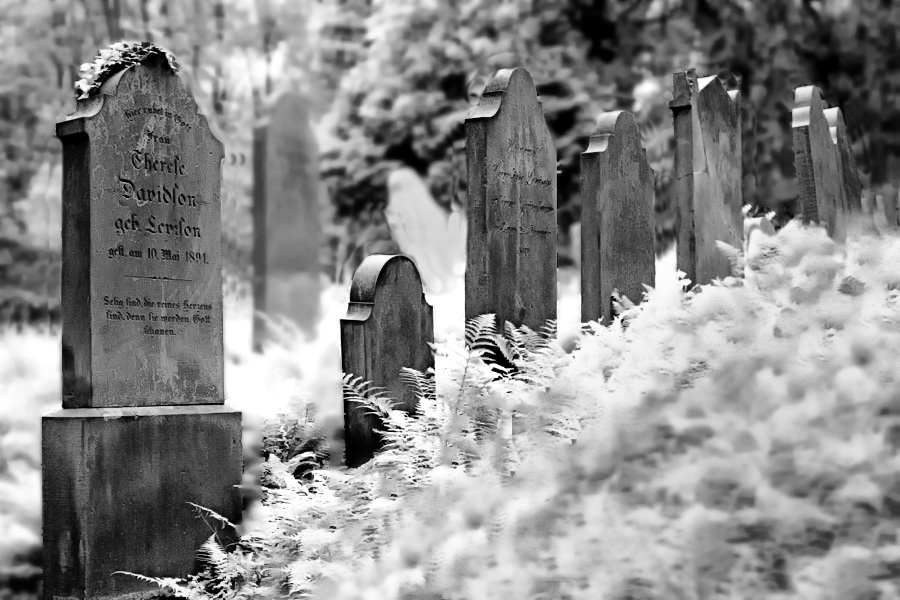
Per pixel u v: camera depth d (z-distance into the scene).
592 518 3.59
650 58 19.23
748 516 3.24
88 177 5.77
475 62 20.94
